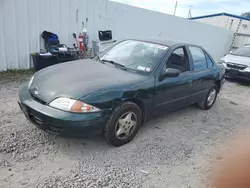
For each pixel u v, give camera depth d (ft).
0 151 9.51
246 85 28.86
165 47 13.39
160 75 12.12
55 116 9.04
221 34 50.47
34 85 10.52
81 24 25.96
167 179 9.23
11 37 20.68
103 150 10.53
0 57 20.33
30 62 22.58
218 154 11.46
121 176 9.02
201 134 13.58
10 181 8.07
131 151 10.75
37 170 8.78
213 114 17.19
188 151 11.48
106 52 14.37
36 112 9.45
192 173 9.80
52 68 11.99
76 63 12.77
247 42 55.16
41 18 22.45
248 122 16.58
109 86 10.19
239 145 11.71
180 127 14.10
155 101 12.12
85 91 9.57
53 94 9.59
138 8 31.07
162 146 11.56
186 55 14.38
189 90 14.44
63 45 23.49
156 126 13.75
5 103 14.29
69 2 24.17
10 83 18.15
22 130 11.23
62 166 9.18
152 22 33.71
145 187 8.64
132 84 10.85
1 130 11.01
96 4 26.58
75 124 9.11
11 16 20.22
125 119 10.68
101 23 27.81
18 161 9.12
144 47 13.58
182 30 39.52
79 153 10.13
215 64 17.67
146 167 9.79
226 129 14.79
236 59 29.30
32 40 22.31
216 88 18.06
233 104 20.43
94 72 11.31
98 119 9.56
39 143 10.43
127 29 30.83
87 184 8.38
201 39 45.01
